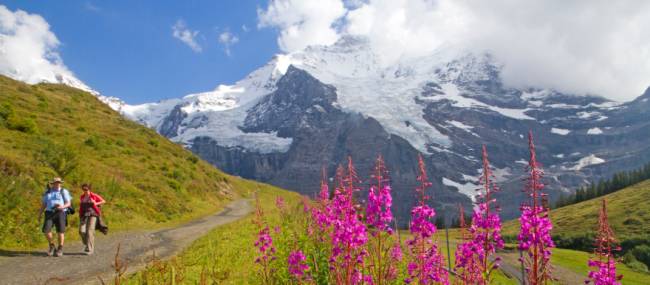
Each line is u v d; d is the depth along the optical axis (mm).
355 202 6035
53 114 59469
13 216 19281
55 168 31016
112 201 32125
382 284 6355
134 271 13289
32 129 40438
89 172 35281
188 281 10742
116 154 52312
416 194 6383
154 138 78188
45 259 15023
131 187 38812
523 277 5281
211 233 24562
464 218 6207
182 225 33094
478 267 5949
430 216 6309
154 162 58344
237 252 15945
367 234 6074
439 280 6629
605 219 5148
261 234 9430
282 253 10164
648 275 43469
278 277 9289
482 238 5859
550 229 5199
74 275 12773
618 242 5094
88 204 16922
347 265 6059
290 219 17547
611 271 5016
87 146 49438
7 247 16703
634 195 121250
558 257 50219
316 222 9727
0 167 24531
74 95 81375
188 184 57562
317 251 9297
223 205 61375
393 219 6035
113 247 18703
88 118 68812
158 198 41156
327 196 9297
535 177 5289
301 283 8117
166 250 18859
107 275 12812
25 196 22062
